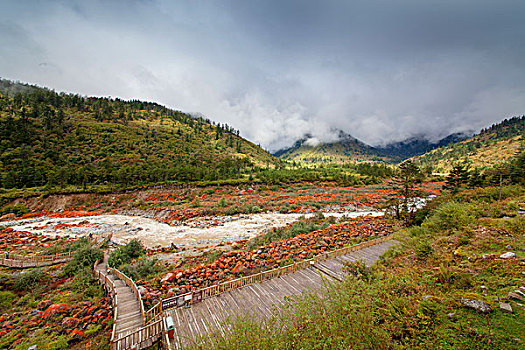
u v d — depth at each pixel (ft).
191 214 118.62
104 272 51.03
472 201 50.83
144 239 84.02
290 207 131.23
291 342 13.88
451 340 12.18
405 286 19.42
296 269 38.47
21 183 173.27
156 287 37.76
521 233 25.54
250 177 241.96
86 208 151.64
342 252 45.44
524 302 13.85
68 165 220.23
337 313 14.46
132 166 236.02
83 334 28.58
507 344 11.02
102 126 342.64
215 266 44.01
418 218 66.33
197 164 305.12
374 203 140.15
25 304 40.11
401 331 13.61
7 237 89.61
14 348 27.12
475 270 19.66
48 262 59.00
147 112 542.57
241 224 99.76
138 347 22.79
